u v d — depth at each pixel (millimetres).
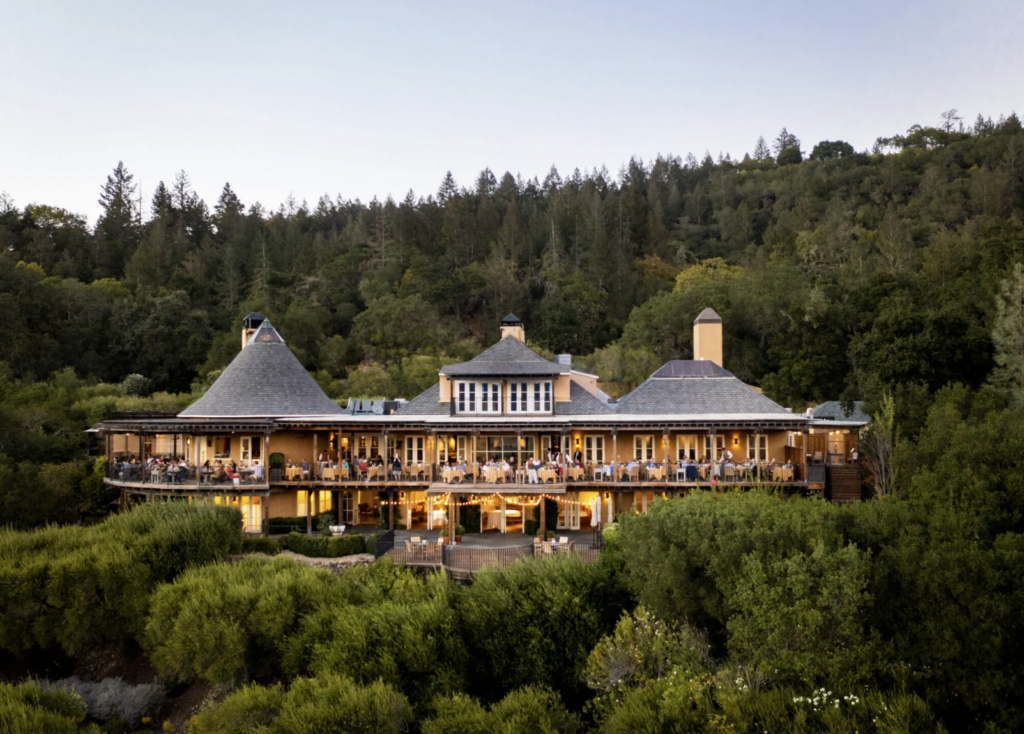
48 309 77125
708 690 18891
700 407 37594
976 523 22281
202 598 22969
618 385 64938
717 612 20875
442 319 96062
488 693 22516
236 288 102312
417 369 69312
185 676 22750
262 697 20094
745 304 68250
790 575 19484
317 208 168000
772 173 152250
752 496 24812
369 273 107562
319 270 106625
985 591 19672
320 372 72938
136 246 117375
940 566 20094
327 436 36781
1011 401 36094
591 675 20719
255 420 33469
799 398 57438
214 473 32375
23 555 25531
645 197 146750
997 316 40906
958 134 156375
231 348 75938
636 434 36125
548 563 24219
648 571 22062
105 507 36500
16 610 24250
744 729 17062
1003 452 25531
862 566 19812
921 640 19500
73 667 26156
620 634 21078
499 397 37000
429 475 33719
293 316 83062
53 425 45969
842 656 18531
